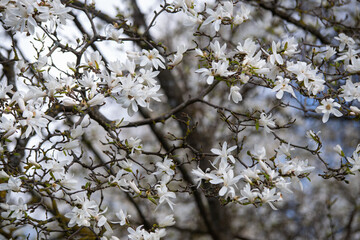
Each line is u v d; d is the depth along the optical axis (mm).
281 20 6023
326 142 6871
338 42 5711
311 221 7617
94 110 3764
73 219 3076
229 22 3561
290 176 3219
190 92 6855
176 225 7156
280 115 6547
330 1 5492
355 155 3410
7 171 3029
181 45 3391
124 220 3141
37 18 3111
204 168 6270
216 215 6680
